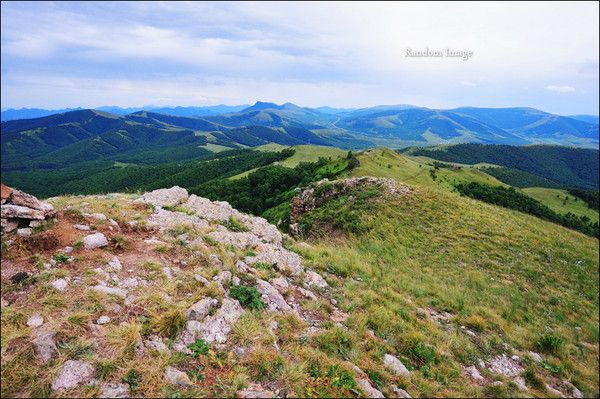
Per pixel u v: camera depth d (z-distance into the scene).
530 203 85.50
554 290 19.28
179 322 6.59
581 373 10.71
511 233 27.88
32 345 5.28
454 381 8.14
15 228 7.70
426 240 25.30
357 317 9.61
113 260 8.06
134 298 7.02
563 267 23.03
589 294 19.83
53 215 8.77
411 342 9.16
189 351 6.21
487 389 8.27
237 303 8.00
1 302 5.89
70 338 5.64
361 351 8.02
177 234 10.81
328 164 105.44
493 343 11.15
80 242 8.10
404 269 18.94
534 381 9.34
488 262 21.73
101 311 6.37
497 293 17.34
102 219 9.74
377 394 6.49
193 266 9.17
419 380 7.62
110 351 5.63
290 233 32.91
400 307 11.45
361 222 28.97
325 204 37.50
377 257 20.89
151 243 9.59
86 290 6.68
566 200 151.75
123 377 5.29
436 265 20.80
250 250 12.05
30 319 5.73
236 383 5.65
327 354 7.52
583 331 15.14
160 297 7.20
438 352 9.15
